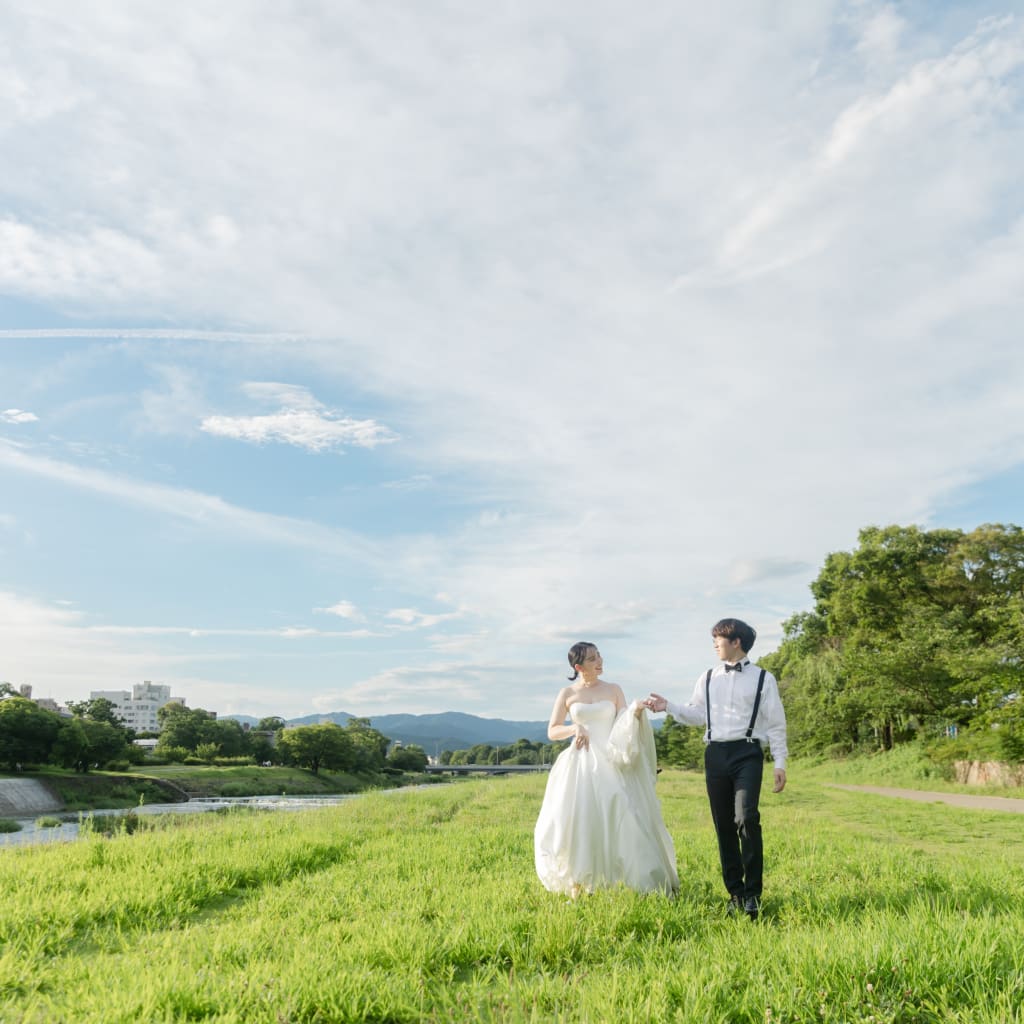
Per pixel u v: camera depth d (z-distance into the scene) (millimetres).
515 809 15672
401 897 5711
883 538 52312
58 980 3762
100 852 7750
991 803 22094
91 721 91375
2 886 6027
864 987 3246
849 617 54375
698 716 5789
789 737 59469
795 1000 3166
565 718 6258
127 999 3215
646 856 5723
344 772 131250
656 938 4348
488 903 5367
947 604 49812
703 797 19156
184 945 4301
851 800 20703
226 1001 3266
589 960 4090
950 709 39938
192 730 131125
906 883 5941
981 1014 2928
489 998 3326
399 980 3633
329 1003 3287
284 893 6086
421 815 14266
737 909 5141
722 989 3299
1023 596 46438
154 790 78125
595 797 5816
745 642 5812
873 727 52875
